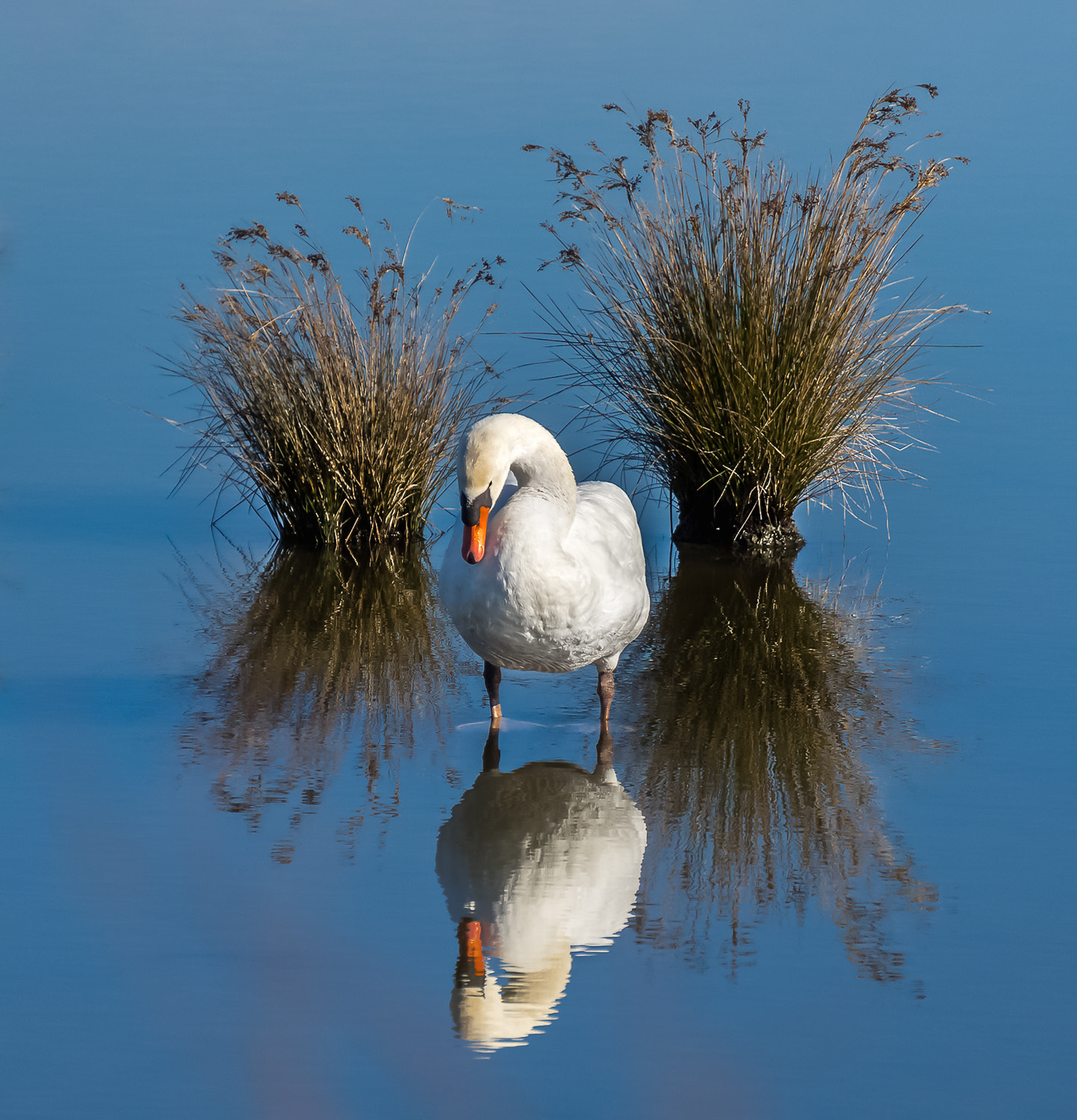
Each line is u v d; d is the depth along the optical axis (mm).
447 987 7223
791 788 9625
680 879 8398
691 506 15352
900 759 10055
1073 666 11680
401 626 12859
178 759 9945
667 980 7309
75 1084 6477
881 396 15555
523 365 17281
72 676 11477
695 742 10406
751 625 12781
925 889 8242
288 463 14992
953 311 19500
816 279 14680
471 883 8273
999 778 9711
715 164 15320
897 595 13391
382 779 9727
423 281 15766
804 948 7617
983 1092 6465
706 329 14797
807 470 14914
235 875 8305
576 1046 6770
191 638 12383
